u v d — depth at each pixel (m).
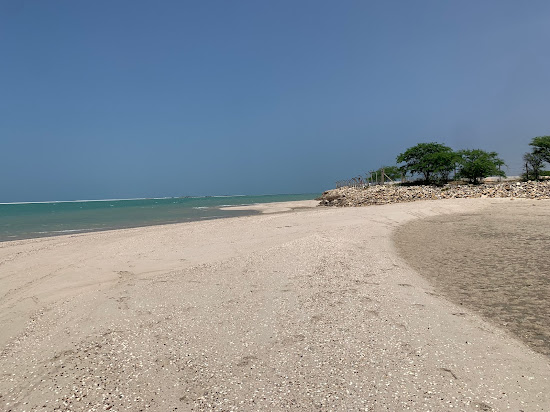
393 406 4.71
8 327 7.81
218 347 6.55
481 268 11.68
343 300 8.84
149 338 6.97
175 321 7.79
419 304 8.49
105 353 6.41
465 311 7.98
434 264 12.45
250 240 18.38
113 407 4.85
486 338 6.64
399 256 13.93
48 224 35.50
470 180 65.25
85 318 8.10
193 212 52.44
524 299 8.62
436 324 7.32
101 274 12.30
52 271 12.90
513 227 20.59
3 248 18.11
